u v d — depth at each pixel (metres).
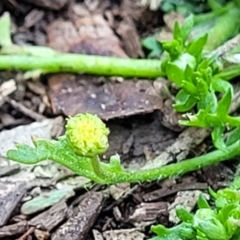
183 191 0.06
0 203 0.06
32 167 0.06
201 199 0.05
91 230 0.06
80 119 0.05
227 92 0.06
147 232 0.06
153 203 0.06
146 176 0.06
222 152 0.06
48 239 0.06
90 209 0.06
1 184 0.06
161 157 0.06
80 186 0.06
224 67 0.06
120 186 0.06
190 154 0.06
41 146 0.05
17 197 0.06
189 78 0.06
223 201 0.05
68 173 0.06
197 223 0.05
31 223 0.06
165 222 0.06
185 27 0.06
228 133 0.06
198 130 0.06
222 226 0.05
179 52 0.06
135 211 0.06
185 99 0.06
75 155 0.05
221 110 0.06
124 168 0.06
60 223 0.06
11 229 0.06
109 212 0.06
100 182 0.06
